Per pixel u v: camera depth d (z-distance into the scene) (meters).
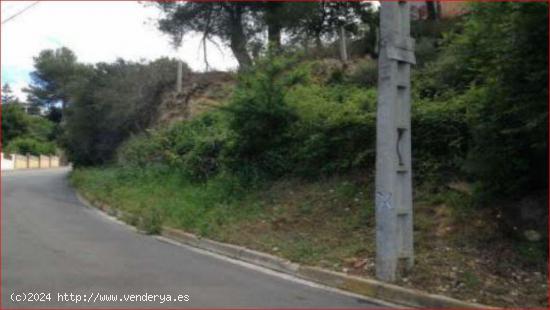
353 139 14.86
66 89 37.75
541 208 10.06
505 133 9.66
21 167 65.44
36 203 22.55
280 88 16.78
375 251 10.34
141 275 9.86
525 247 9.66
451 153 12.74
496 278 8.82
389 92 9.15
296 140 16.61
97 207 21.59
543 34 9.20
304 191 15.05
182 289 8.88
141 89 32.44
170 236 14.52
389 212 9.10
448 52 15.77
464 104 12.81
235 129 17.20
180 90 30.53
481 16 10.70
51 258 11.17
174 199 17.62
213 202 16.19
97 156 35.84
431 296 8.20
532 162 10.12
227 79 30.08
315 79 21.16
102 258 11.34
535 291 8.29
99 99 33.31
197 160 20.03
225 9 29.72
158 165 23.52
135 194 20.19
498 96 9.76
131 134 30.86
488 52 10.53
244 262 11.42
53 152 78.12
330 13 26.53
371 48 25.50
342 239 11.49
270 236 12.50
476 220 10.72
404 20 9.30
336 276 9.55
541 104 9.20
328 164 15.30
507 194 10.71
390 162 9.12
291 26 26.64
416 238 10.61
